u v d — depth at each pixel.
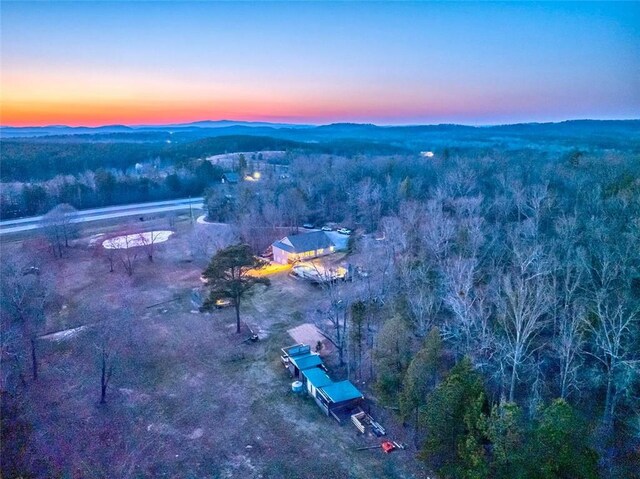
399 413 32.56
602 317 30.03
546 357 35.50
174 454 30.11
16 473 25.94
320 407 34.94
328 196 97.19
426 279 43.09
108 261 69.00
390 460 29.23
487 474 23.84
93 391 36.94
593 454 23.64
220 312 52.31
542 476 22.64
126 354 42.00
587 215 57.16
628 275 37.94
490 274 43.50
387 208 83.62
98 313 48.59
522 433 23.91
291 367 39.75
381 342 34.31
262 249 76.12
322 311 50.06
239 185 107.06
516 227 54.69
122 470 28.64
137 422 33.34
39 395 36.31
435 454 27.27
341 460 29.36
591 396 32.56
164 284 61.31
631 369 28.97
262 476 28.19
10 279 46.00
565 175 78.31
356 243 70.62
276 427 32.72
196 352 43.38
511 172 83.94
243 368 40.59
